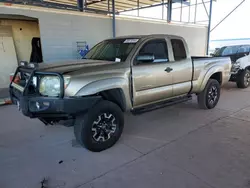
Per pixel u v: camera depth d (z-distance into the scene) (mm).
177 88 4059
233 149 3070
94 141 2982
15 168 2635
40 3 6824
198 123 4137
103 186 2291
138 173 2516
